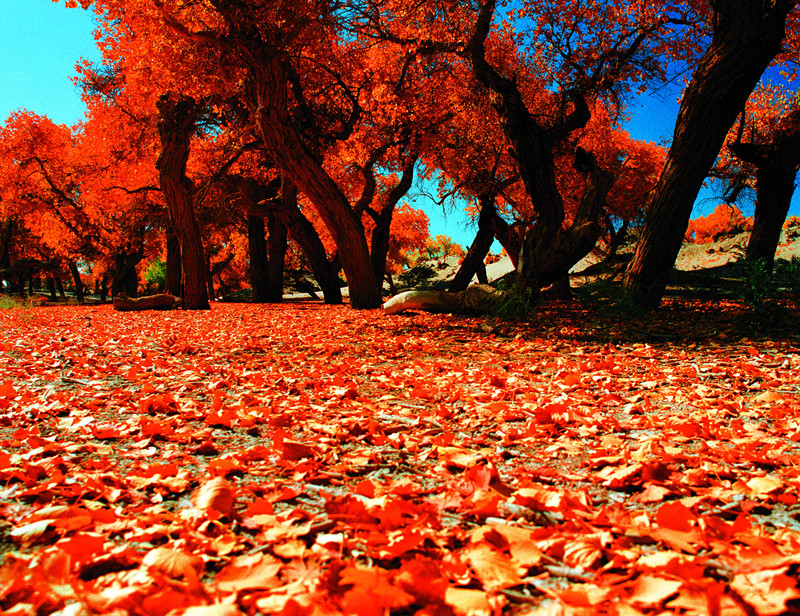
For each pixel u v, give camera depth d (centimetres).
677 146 916
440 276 4056
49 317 1130
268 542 147
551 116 1254
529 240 984
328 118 1529
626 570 128
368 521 155
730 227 3117
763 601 108
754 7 809
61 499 178
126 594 108
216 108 1462
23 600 112
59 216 2766
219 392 380
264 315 1156
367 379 443
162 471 204
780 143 1419
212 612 101
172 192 1436
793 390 368
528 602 120
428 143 1570
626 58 1138
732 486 191
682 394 361
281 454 226
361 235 1217
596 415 297
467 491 179
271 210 1772
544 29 1191
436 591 114
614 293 992
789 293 1015
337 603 109
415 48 1245
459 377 441
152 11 1077
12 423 293
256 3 999
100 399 354
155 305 1520
